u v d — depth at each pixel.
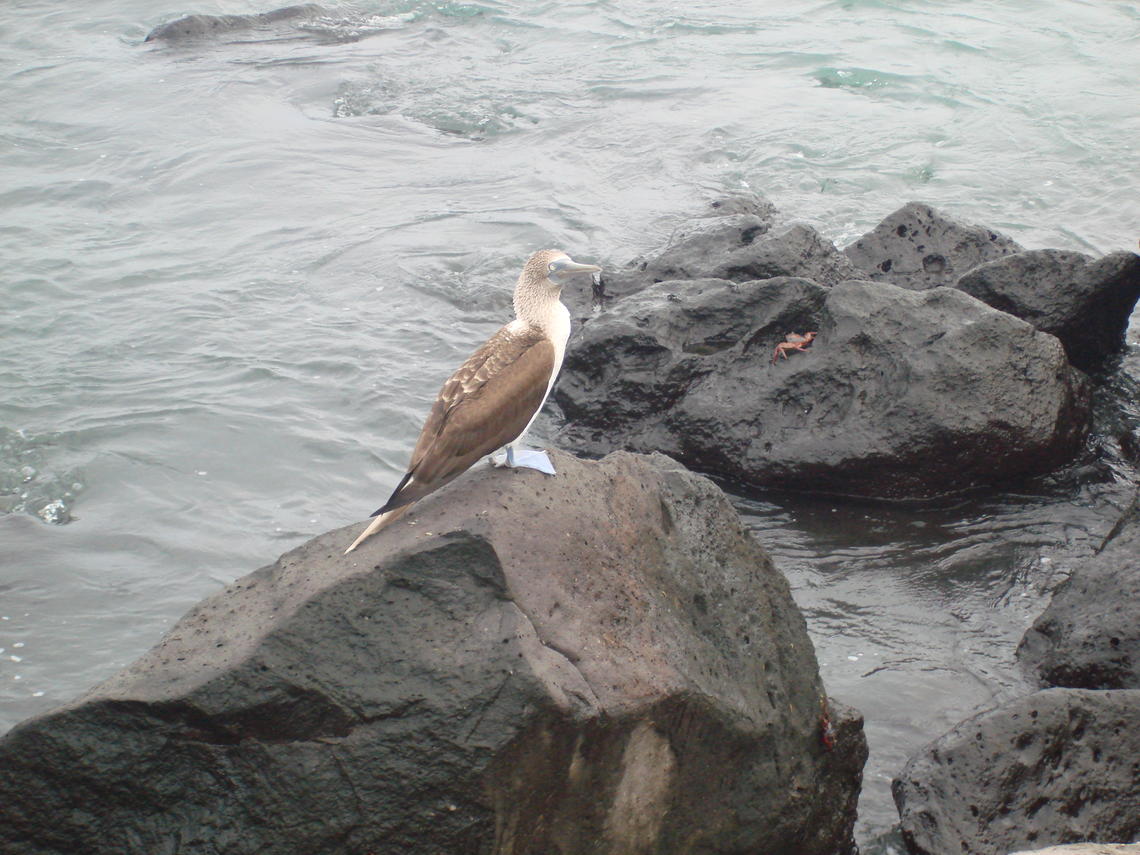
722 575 6.41
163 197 17.50
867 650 8.40
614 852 5.80
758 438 10.67
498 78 22.42
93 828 5.35
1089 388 11.09
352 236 16.12
